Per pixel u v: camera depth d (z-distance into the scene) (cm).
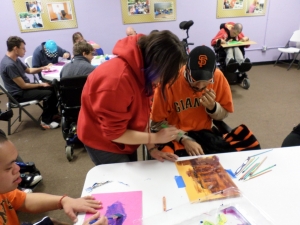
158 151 106
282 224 70
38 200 90
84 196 85
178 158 102
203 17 495
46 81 321
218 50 397
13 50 282
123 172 95
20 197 92
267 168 93
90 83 91
